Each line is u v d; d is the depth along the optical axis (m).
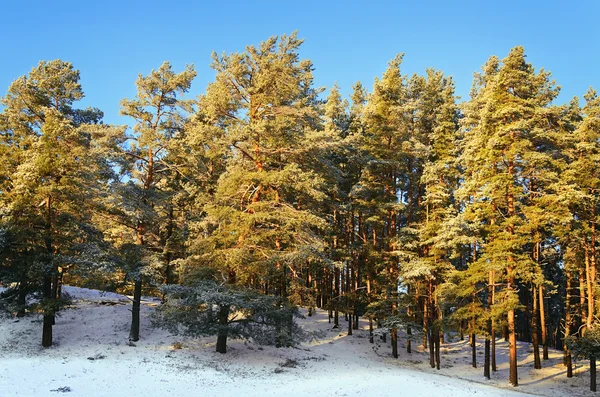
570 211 25.48
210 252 22.55
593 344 22.84
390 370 24.45
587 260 26.05
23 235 21.88
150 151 27.81
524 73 25.78
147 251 25.52
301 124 26.42
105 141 25.44
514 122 24.70
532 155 24.08
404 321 28.12
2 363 18.81
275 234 22.77
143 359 21.09
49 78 28.09
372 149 32.06
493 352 27.33
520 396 20.73
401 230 29.03
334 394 17.83
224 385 18.03
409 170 34.72
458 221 25.36
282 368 21.89
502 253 23.69
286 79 23.33
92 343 23.52
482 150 26.05
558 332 41.03
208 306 22.44
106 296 35.97
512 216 24.62
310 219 22.31
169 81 27.36
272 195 25.28
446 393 19.48
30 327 25.14
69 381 16.78
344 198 34.00
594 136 25.98
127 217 25.84
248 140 23.69
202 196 26.61
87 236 24.55
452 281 26.97
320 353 26.94
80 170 23.95
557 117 26.14
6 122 27.05
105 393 15.67
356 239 37.41
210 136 22.58
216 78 23.77
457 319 26.06
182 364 20.81
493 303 25.50
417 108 37.16
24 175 22.12
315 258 22.06
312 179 23.45
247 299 21.42
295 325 23.64
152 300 37.16
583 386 24.33
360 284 35.25
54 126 23.28
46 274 22.00
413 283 28.33
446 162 29.08
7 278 22.98
